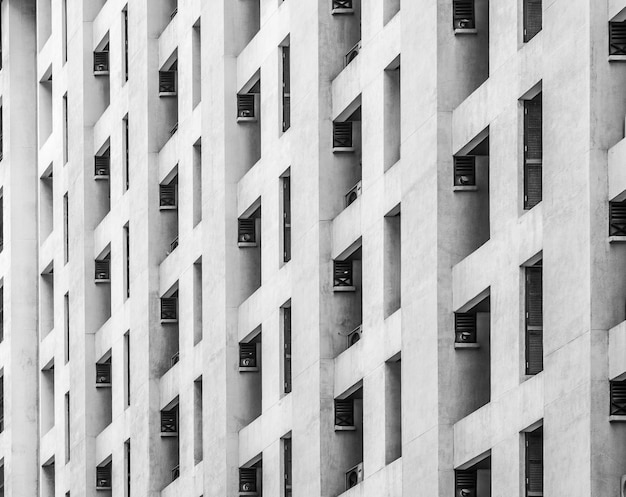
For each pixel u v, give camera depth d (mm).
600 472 44531
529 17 48812
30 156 87688
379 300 55000
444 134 51531
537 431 47938
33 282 87375
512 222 48594
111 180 75875
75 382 78000
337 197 57906
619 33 45344
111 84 76250
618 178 44719
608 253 44969
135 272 72125
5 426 87812
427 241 51844
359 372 55969
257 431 62219
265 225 62344
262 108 62969
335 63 58219
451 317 51219
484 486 51375
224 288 64188
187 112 68688
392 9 55469
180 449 68500
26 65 88062
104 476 76312
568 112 45969
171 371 69562
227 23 65000
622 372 44312
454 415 51031
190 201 68125
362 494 55375
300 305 59000
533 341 48188
